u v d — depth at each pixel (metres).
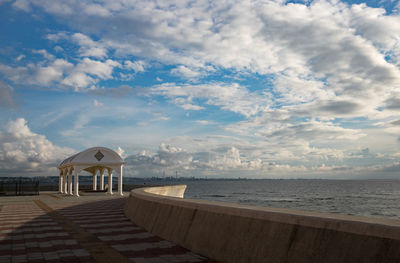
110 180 37.88
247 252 6.43
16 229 12.26
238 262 6.56
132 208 14.89
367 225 4.59
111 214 16.97
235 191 134.62
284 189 158.25
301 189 157.25
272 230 6.07
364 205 65.50
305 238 5.39
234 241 6.86
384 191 132.12
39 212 18.62
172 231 9.39
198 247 7.93
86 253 8.20
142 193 14.30
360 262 4.50
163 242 9.25
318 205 65.69
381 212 53.12
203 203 8.44
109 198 31.38
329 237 5.04
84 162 35.22
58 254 8.16
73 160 35.00
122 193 39.25
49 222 14.16
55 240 9.99
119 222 13.77
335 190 144.38
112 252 8.24
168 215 10.06
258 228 6.39
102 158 36.06
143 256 7.75
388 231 4.32
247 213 6.78
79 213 17.75
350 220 4.85
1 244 9.45
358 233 4.67
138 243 9.23
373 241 4.45
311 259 5.15
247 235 6.59
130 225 12.84
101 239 10.00
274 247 5.87
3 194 39.28
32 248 8.88
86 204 24.14
